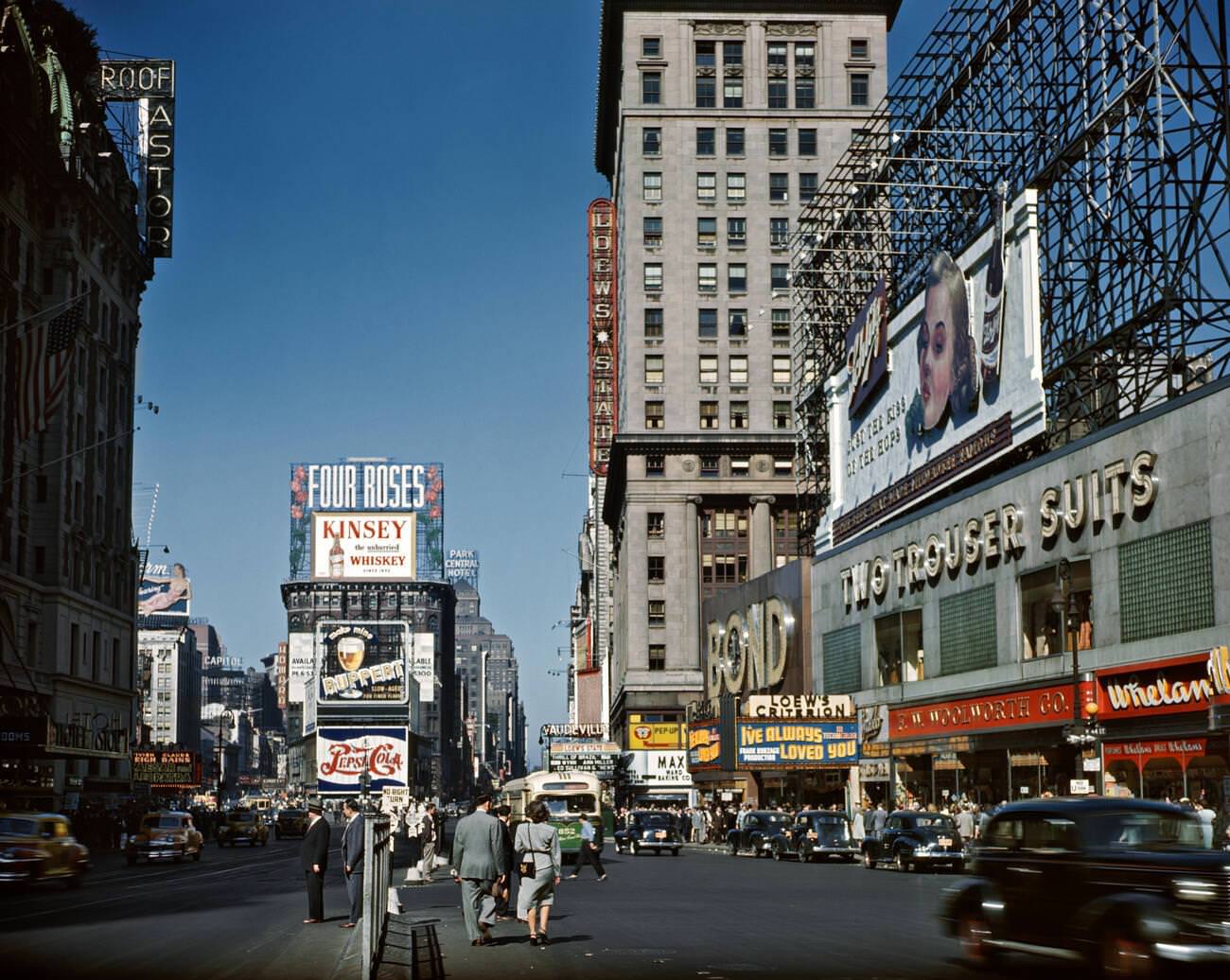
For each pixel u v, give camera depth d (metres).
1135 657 43.91
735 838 60.66
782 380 115.88
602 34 124.38
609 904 30.72
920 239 75.44
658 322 116.25
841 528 74.69
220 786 155.88
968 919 19.02
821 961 19.45
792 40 117.56
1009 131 62.28
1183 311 45.56
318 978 17.56
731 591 93.75
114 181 94.56
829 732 66.69
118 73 102.56
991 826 18.95
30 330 73.94
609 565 158.38
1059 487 49.09
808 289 87.12
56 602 82.00
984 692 54.28
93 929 25.38
